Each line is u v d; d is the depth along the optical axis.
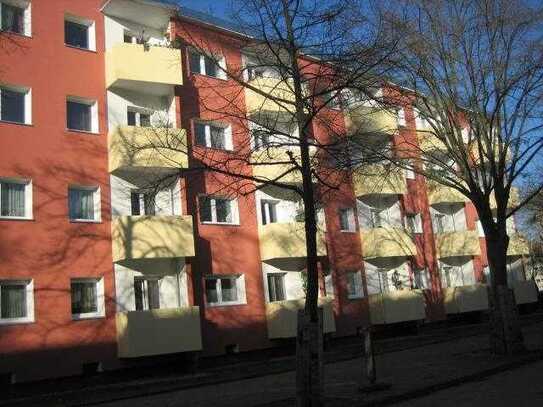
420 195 33.72
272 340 24.00
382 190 29.14
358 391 13.10
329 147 12.98
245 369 20.36
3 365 17.09
